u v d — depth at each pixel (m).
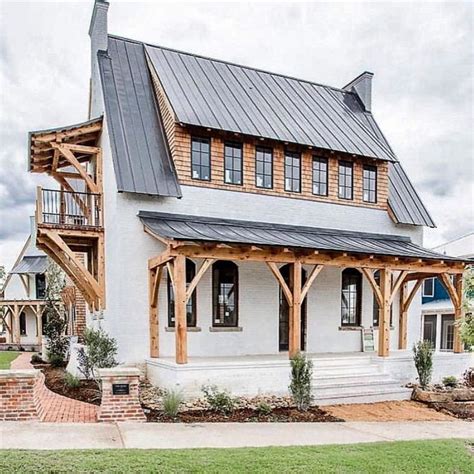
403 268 13.53
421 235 17.42
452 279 15.14
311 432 8.32
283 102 16.94
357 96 19.91
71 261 13.88
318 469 5.89
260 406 9.91
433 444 7.51
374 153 16.30
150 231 12.00
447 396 12.07
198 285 13.33
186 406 9.84
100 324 13.53
